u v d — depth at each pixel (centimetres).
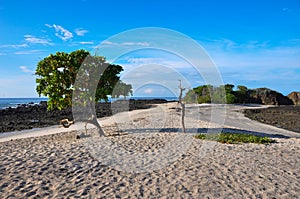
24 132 1723
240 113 3081
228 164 805
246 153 950
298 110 4016
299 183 656
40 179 657
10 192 576
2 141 1330
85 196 569
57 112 3225
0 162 784
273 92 5709
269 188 621
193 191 603
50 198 554
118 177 692
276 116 3055
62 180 657
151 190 608
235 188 620
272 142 1184
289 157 902
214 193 592
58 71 1256
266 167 780
